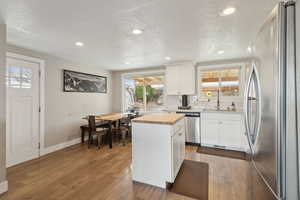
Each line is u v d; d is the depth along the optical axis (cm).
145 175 210
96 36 235
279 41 98
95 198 179
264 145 119
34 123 305
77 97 407
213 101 411
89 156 308
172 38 246
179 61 404
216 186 203
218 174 234
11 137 269
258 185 132
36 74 311
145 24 198
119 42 262
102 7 158
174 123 205
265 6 158
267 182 114
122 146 375
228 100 397
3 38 192
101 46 282
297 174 97
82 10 164
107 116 412
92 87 455
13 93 272
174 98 454
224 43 270
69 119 382
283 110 98
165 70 460
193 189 196
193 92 398
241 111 338
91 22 191
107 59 379
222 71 409
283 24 98
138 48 295
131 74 516
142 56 352
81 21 188
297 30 96
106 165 266
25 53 290
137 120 214
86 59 377
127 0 147
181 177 226
